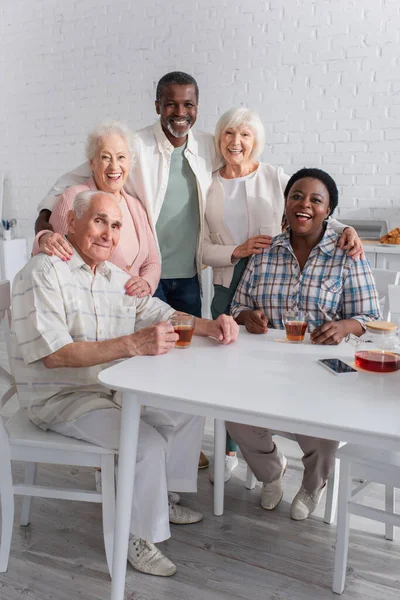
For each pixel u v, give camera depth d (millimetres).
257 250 2023
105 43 4695
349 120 4016
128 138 2152
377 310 1899
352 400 1215
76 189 2135
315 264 1929
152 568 1672
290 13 4055
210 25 4297
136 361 1491
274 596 1594
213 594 1599
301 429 1145
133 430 1368
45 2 4867
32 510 2008
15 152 5289
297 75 4105
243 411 1171
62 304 1621
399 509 2021
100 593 1592
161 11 4445
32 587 1613
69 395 1660
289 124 4184
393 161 3949
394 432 1049
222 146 2309
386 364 1387
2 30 5090
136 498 1555
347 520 1560
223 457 1968
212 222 2375
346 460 1527
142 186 2270
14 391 1958
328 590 1622
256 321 1811
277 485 2041
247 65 4234
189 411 1264
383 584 1649
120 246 2137
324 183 1921
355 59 3938
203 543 1837
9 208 5426
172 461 1781
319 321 1931
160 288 2408
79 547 1802
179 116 2252
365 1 3850
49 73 4977
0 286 1883
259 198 2303
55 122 5043
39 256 1654
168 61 4488
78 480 2217
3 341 4328
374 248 3635
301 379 1353
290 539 1864
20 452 1602
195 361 1492
